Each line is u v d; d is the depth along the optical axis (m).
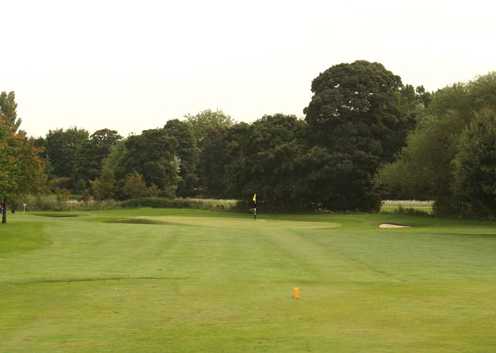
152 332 9.20
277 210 67.62
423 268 18.28
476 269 18.12
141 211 66.94
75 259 19.98
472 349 8.01
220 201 81.38
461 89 49.19
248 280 15.26
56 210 70.38
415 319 10.09
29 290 13.48
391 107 63.84
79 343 8.48
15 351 8.07
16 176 37.59
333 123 64.19
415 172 49.09
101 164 114.06
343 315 10.48
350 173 60.34
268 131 67.88
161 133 94.75
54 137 128.88
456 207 49.69
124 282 14.75
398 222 44.84
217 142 104.75
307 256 21.30
